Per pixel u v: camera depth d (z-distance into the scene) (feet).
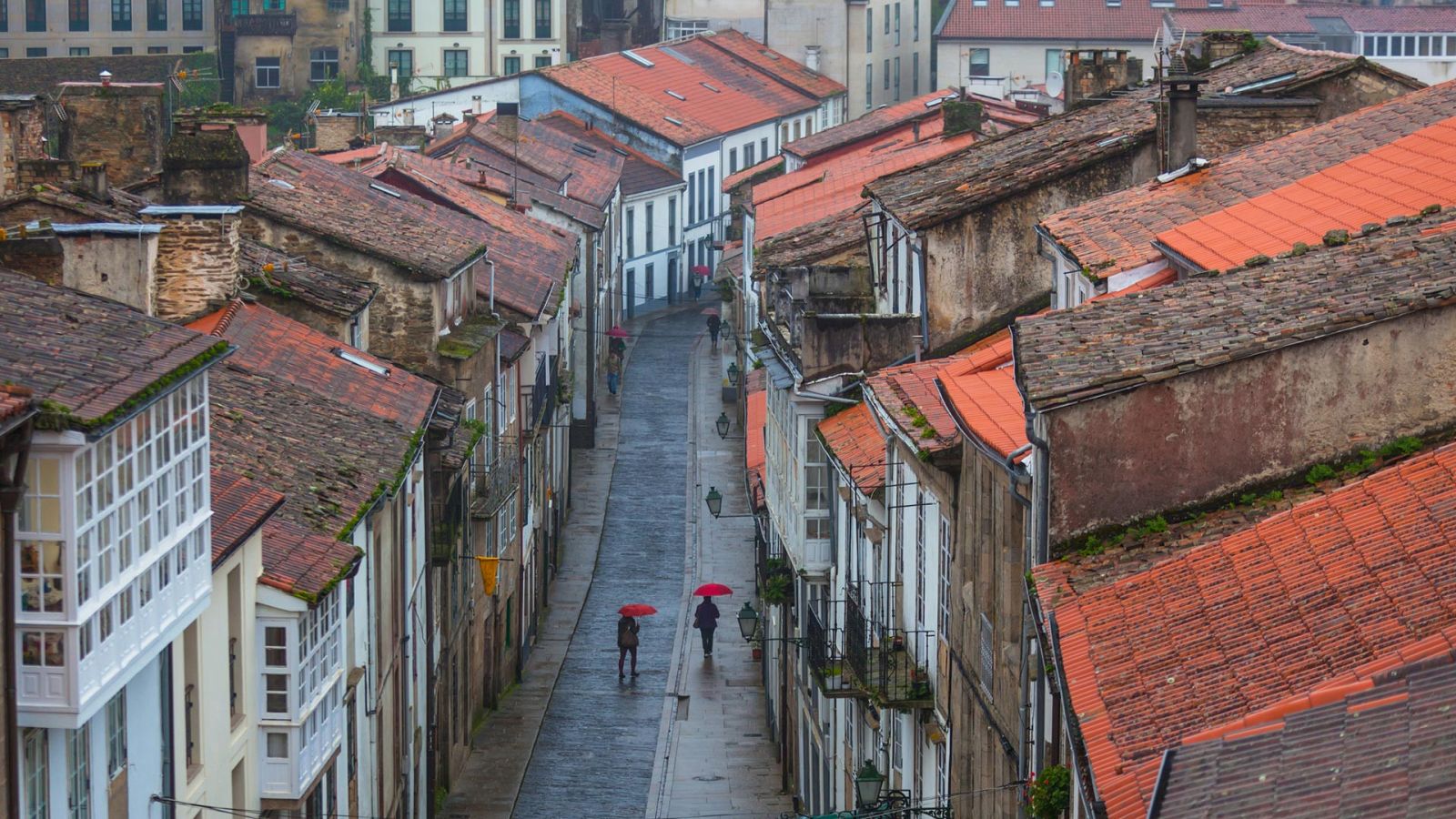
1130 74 215.51
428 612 167.63
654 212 444.55
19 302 94.02
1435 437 82.79
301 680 117.39
